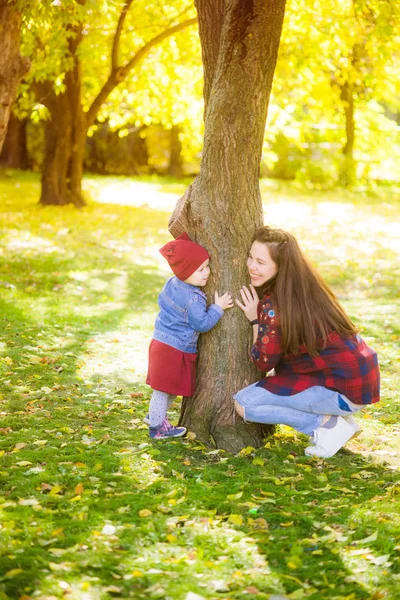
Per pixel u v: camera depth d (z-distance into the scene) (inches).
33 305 311.3
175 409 196.9
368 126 988.6
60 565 109.3
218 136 159.0
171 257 159.2
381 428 184.7
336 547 119.2
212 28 166.1
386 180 1023.0
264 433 170.9
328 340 153.3
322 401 155.3
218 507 132.6
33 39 497.0
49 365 231.8
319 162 1010.7
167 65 631.8
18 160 1032.8
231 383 167.2
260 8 152.3
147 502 132.9
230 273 163.8
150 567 111.0
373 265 448.1
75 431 175.5
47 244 472.4
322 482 147.1
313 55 543.2
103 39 576.4
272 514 130.0
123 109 706.2
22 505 129.3
